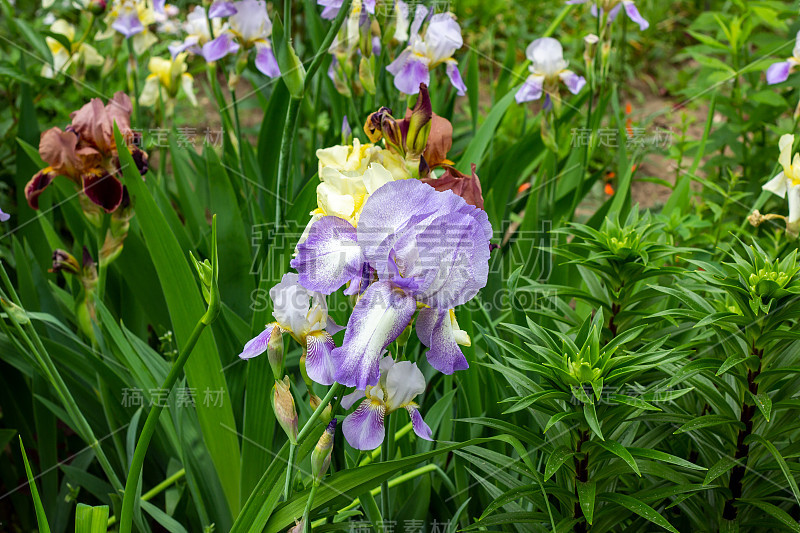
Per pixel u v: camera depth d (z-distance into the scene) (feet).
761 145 5.49
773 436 2.62
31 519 3.61
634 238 2.86
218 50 3.71
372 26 3.53
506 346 2.60
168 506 3.17
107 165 3.06
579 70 8.27
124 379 3.16
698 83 5.67
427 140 2.67
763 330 2.52
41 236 4.12
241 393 3.18
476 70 4.70
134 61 4.38
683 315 2.59
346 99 4.22
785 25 5.28
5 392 3.60
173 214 3.69
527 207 3.91
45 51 4.38
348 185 2.26
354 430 2.30
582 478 2.55
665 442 2.88
